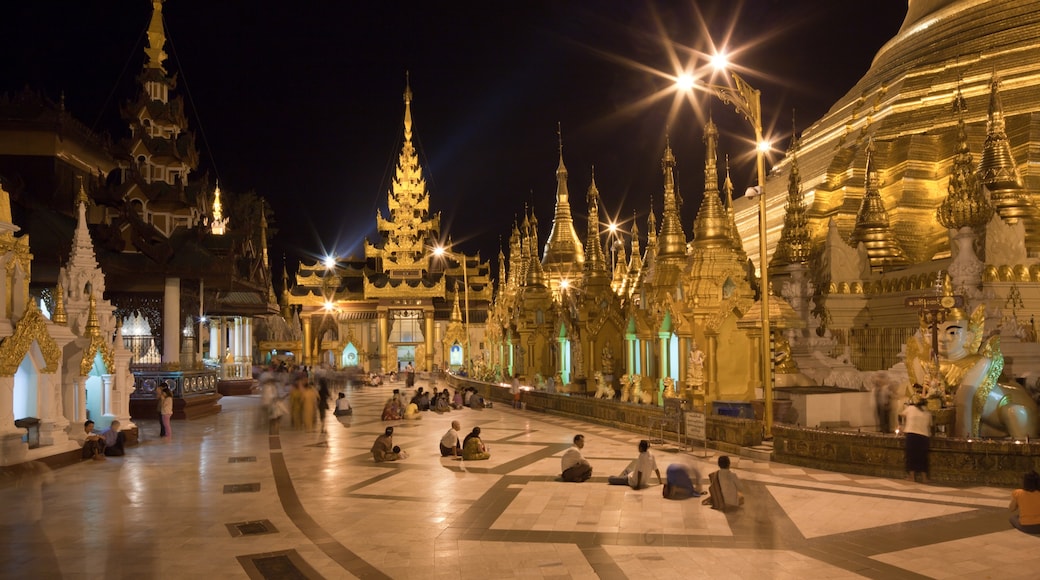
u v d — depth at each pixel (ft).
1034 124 117.39
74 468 69.77
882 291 103.60
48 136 131.54
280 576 37.22
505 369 181.37
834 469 62.23
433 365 282.36
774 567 37.29
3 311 70.23
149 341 128.98
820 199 137.69
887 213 124.77
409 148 297.94
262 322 254.27
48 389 72.90
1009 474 54.29
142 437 93.61
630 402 99.81
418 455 76.18
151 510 51.88
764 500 51.08
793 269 101.04
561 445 82.33
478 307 298.76
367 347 287.69
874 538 41.98
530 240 170.60
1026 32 131.13
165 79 141.18
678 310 98.37
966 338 67.15
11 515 50.24
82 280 85.97
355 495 56.24
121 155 131.34
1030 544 40.32
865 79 158.81
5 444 64.39
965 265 86.69
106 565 39.17
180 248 122.52
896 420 73.31
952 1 145.07
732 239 111.24
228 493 57.57
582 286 139.64
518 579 36.24
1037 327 87.30
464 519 48.19
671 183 113.80
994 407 65.46
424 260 288.10
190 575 37.47
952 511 47.73
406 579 36.50
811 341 95.76
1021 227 92.63
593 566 37.99
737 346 93.81
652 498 53.78
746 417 81.56
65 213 132.77
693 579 35.78
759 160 74.33
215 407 127.24
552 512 49.70
